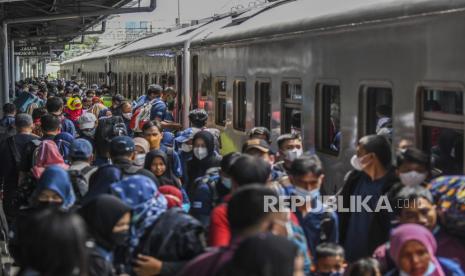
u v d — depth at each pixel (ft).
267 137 40.57
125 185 26.05
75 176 34.53
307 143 44.16
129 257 25.72
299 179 27.02
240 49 57.41
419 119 31.94
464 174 28.40
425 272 22.21
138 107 65.00
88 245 20.11
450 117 29.63
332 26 39.81
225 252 19.11
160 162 35.83
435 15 30.25
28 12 124.16
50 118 47.32
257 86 53.78
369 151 28.73
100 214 22.08
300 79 44.98
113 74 139.33
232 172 25.04
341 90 39.40
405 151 27.25
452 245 25.07
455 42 29.07
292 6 52.31
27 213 30.19
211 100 67.10
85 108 96.58
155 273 25.25
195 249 25.45
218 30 66.33
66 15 108.78
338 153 40.70
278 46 48.80
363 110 37.42
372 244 28.66
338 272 26.03
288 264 15.92
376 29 35.53
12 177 46.91
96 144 53.47
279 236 16.38
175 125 63.77
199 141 40.57
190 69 75.66
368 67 36.37
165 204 26.55
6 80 112.98
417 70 31.86
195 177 41.06
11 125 58.80
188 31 86.94
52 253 15.84
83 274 16.25
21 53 245.24
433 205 24.89
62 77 304.30
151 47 98.32
